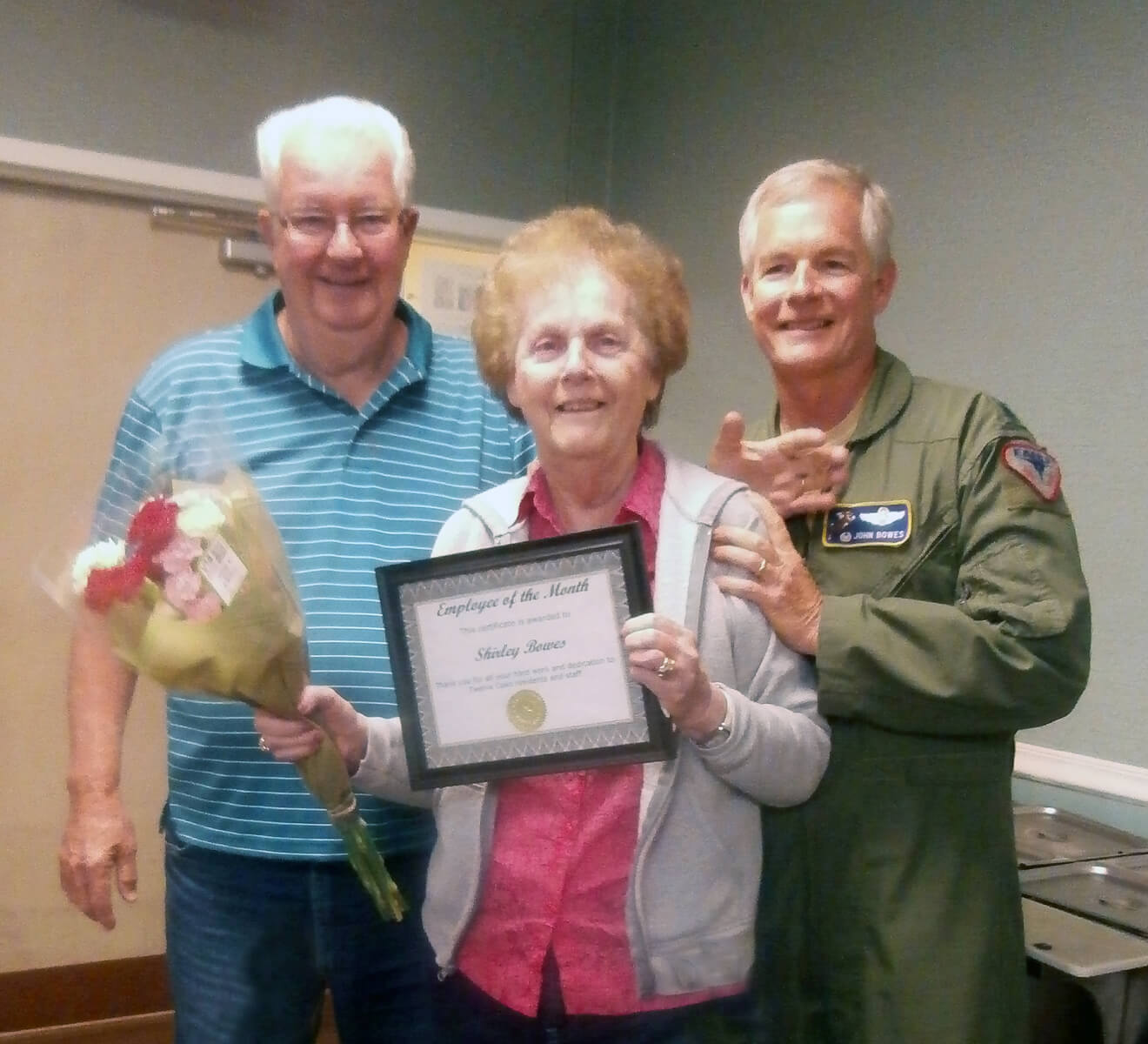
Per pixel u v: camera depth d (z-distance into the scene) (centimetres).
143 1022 275
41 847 275
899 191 239
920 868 121
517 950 104
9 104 261
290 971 136
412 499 138
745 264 139
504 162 322
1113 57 198
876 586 125
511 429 145
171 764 141
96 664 139
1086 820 189
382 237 133
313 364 141
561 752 100
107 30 269
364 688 132
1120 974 137
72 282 275
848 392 135
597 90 333
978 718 117
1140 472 192
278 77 290
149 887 284
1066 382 204
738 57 286
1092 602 199
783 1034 123
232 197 286
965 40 226
